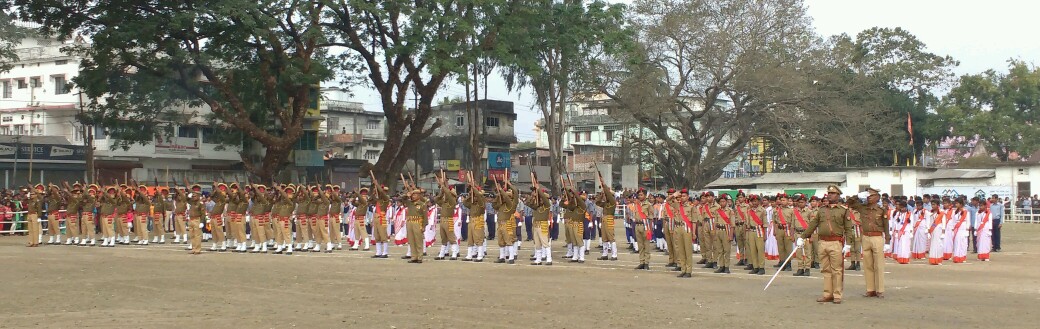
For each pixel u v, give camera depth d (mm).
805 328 11734
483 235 23422
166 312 13273
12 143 48812
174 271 19484
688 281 17891
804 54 52812
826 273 14391
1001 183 49875
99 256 23891
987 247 24578
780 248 21281
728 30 52000
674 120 58062
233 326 11914
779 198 21344
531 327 11836
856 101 58094
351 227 29047
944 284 17422
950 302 14398
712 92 54281
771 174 57281
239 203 26500
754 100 53969
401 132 44688
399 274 19078
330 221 27109
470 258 23531
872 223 15086
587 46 45281
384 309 13547
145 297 15039
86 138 52000
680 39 52156
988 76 71375
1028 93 69438
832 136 55344
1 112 58031
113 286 16609
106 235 28938
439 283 17203
